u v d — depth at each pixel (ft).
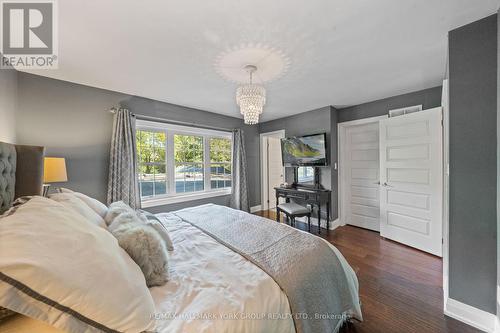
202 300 2.94
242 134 14.55
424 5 4.34
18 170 4.76
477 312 4.78
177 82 8.18
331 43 5.67
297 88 8.95
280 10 4.43
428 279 6.70
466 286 4.95
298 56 6.31
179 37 5.32
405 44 5.78
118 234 3.60
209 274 3.61
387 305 5.51
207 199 13.20
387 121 9.79
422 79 8.20
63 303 1.92
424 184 8.60
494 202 4.61
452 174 5.12
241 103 6.77
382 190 10.14
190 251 4.54
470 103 4.86
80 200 4.71
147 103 10.28
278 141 17.26
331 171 11.89
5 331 2.08
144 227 3.85
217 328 2.52
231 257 4.22
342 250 8.96
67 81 8.13
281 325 3.03
